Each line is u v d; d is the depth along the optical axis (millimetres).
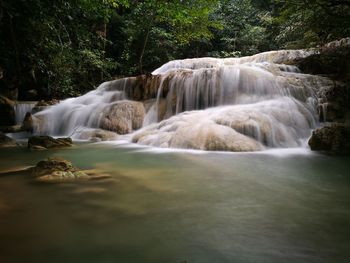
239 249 2297
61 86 14188
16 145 7879
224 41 23531
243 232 2592
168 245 2363
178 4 12328
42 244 2361
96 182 4125
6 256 2172
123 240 2443
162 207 3188
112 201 3359
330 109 8727
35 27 10312
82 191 3711
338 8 10562
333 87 9320
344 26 10688
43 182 4090
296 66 12391
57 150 7027
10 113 10617
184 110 10016
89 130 9438
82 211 3061
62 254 2213
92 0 11094
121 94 11383
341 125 7250
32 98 13250
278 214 3012
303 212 3064
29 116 10211
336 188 3951
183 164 5359
